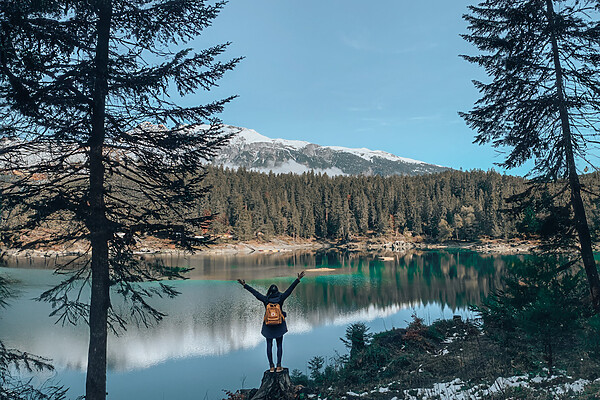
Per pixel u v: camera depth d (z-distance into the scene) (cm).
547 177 1115
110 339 2548
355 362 1512
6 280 605
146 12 758
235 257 9738
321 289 4828
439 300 3972
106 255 704
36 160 679
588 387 770
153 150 720
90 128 709
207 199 11956
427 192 15712
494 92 1177
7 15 580
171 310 3394
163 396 1658
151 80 712
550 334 948
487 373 1062
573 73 1046
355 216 15125
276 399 629
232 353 2280
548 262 1028
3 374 645
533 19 1079
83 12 733
